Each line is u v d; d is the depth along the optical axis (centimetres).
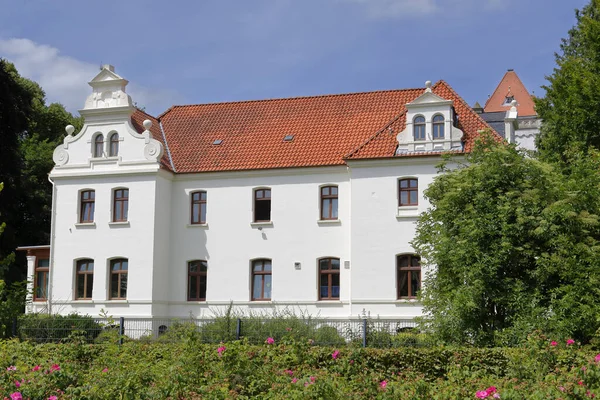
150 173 3603
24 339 2459
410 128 3381
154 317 3525
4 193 4506
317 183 3538
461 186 2122
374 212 3356
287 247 3534
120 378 1343
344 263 3434
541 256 1975
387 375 1711
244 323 2448
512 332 1888
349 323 2588
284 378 1362
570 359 1398
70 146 3769
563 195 2056
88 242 3659
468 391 1277
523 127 5350
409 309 3256
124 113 3709
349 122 3766
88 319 2688
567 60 3600
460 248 2036
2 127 4462
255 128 3891
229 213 3644
